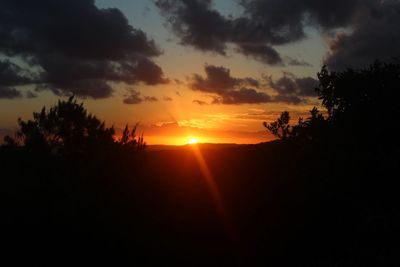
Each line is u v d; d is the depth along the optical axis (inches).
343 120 652.7
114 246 615.2
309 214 567.5
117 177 785.6
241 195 761.6
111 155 808.3
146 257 592.4
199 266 553.3
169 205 768.9
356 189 573.0
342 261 456.1
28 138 767.7
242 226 642.2
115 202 730.8
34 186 692.7
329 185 586.2
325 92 698.8
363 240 482.0
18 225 633.0
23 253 582.6
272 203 648.4
